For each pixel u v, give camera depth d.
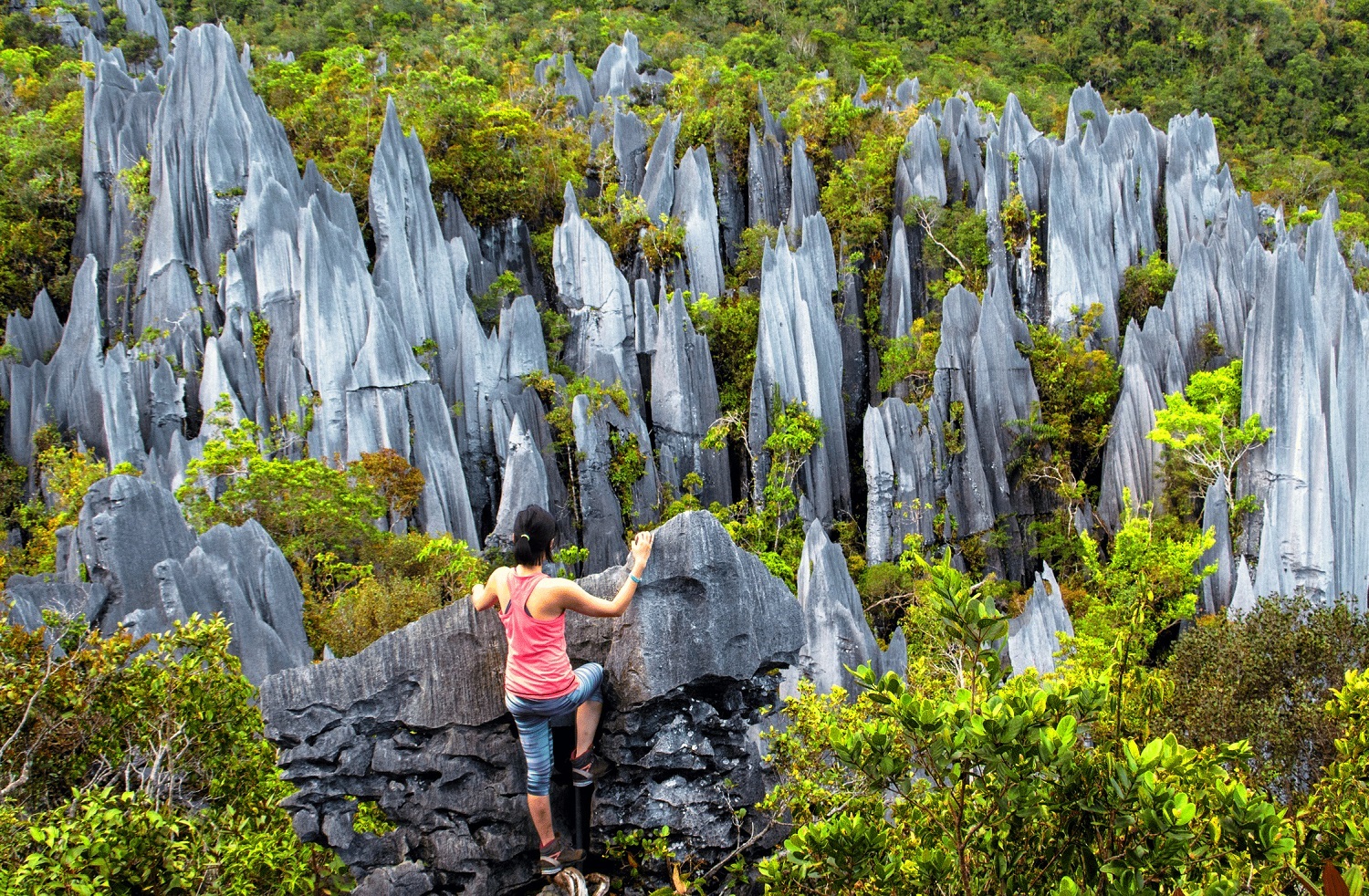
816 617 29.03
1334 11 108.12
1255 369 47.44
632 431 49.28
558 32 84.25
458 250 53.28
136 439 44.41
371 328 44.34
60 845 7.24
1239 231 62.44
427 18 87.25
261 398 45.47
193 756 9.23
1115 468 52.97
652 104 70.38
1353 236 67.38
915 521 51.41
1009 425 53.53
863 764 7.65
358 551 37.28
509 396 49.22
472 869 8.15
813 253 58.31
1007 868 7.47
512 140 60.78
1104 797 7.12
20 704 8.80
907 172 62.88
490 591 7.85
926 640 32.06
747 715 8.63
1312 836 9.14
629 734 8.03
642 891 8.18
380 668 8.23
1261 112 96.94
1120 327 62.25
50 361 47.16
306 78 62.47
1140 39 103.44
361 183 54.34
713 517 8.09
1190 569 43.97
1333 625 21.95
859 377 60.47
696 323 54.28
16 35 70.81
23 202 52.12
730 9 98.38
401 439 44.28
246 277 46.72
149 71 70.88
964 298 55.31
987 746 7.00
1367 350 49.09
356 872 8.27
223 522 33.59
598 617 7.93
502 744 8.25
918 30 103.94
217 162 48.75
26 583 22.92
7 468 44.34
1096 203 63.62
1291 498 45.41
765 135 63.72
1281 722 18.42
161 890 7.78
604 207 61.03
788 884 7.71
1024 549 53.72
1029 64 100.94
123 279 50.00
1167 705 20.02
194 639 9.41
